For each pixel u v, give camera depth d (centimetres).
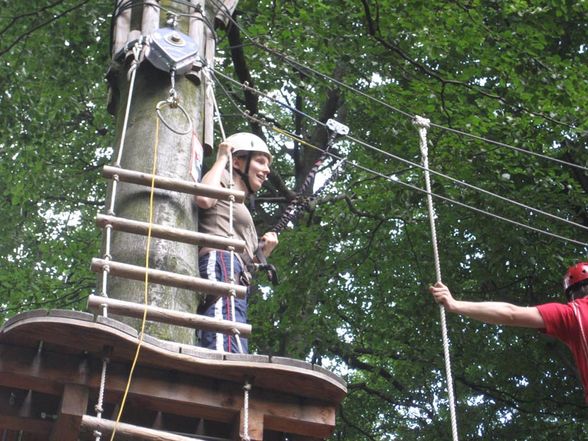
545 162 1339
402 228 1402
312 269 1338
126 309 497
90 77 1262
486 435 1423
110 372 470
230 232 555
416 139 1284
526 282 1401
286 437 519
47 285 1406
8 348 460
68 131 1396
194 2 688
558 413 1416
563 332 595
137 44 632
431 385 1464
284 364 480
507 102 1223
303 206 719
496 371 1448
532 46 1230
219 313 562
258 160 633
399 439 1456
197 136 627
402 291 1422
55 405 479
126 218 568
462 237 1407
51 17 1216
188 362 471
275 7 1259
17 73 1248
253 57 1281
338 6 1245
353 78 1309
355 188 1352
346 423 1457
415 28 1226
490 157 1267
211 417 491
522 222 1304
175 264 558
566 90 1223
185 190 559
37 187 1393
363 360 1619
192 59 632
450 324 1388
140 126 613
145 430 464
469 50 1308
